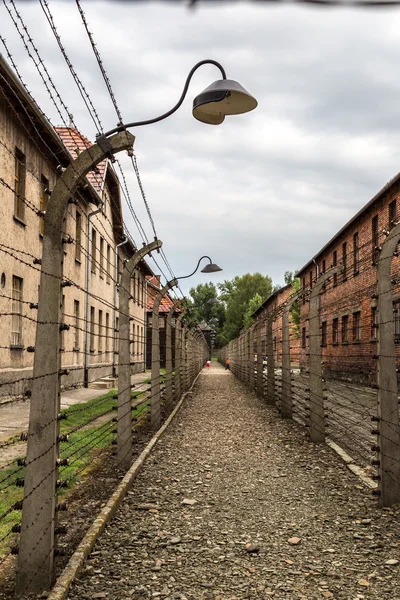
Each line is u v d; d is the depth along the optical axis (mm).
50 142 18328
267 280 109375
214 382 36125
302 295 13836
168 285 13789
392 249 7133
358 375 28234
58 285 4656
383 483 6980
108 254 31781
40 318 4613
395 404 7020
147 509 6934
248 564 5145
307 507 7027
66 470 8406
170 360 16953
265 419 16078
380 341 7074
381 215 24797
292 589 4598
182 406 19953
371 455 10227
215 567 5074
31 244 18250
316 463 9742
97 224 27734
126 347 9305
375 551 5465
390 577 4836
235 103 5934
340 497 7484
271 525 6309
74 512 6574
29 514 4492
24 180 17391
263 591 4562
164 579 4797
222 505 7133
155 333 13664
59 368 4711
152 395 13562
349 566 5086
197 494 7672
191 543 5715
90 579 4766
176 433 13273
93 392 21703
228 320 110625
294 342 46531
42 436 4543
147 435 12766
